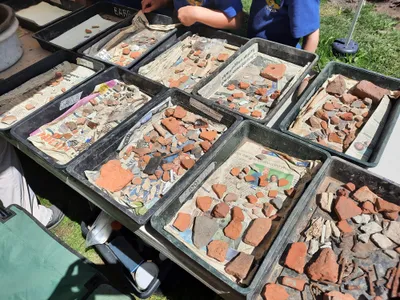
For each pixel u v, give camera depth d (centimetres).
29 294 129
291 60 158
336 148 119
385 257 91
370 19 289
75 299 127
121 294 129
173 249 95
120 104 145
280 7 171
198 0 183
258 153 122
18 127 131
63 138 132
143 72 159
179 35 185
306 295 87
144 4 198
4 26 158
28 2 228
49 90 154
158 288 152
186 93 136
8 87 155
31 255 138
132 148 128
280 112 135
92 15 210
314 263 90
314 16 160
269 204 106
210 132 128
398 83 133
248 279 88
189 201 110
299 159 116
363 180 106
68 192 199
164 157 124
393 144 120
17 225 147
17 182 164
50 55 165
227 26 180
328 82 143
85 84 148
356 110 130
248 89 147
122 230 162
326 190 108
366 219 99
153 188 114
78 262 136
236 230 100
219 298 145
